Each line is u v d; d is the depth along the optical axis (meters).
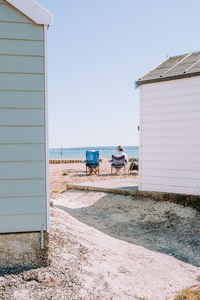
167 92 7.11
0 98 3.31
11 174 3.34
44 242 3.37
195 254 4.57
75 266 3.35
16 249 3.32
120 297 2.93
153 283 3.42
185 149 6.84
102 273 3.35
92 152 13.29
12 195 3.34
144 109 7.51
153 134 7.36
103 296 2.87
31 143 3.38
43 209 3.39
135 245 4.86
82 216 6.52
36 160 3.39
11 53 3.33
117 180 10.20
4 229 3.32
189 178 6.77
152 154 7.38
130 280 3.37
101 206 7.38
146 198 7.37
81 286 2.96
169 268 3.97
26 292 2.74
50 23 3.34
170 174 7.08
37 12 3.31
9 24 3.31
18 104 3.35
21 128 3.36
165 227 5.87
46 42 3.37
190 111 6.77
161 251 4.67
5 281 2.90
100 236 5.05
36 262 3.33
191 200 6.59
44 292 2.77
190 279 3.66
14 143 3.35
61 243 3.88
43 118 3.40
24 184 3.36
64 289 2.86
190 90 6.75
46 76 3.38
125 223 6.19
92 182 9.73
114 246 4.59
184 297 3.07
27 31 3.35
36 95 3.38
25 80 3.36
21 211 3.35
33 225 3.37
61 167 19.06
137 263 3.97
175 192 6.98
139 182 7.62
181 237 5.30
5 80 3.32
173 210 6.52
